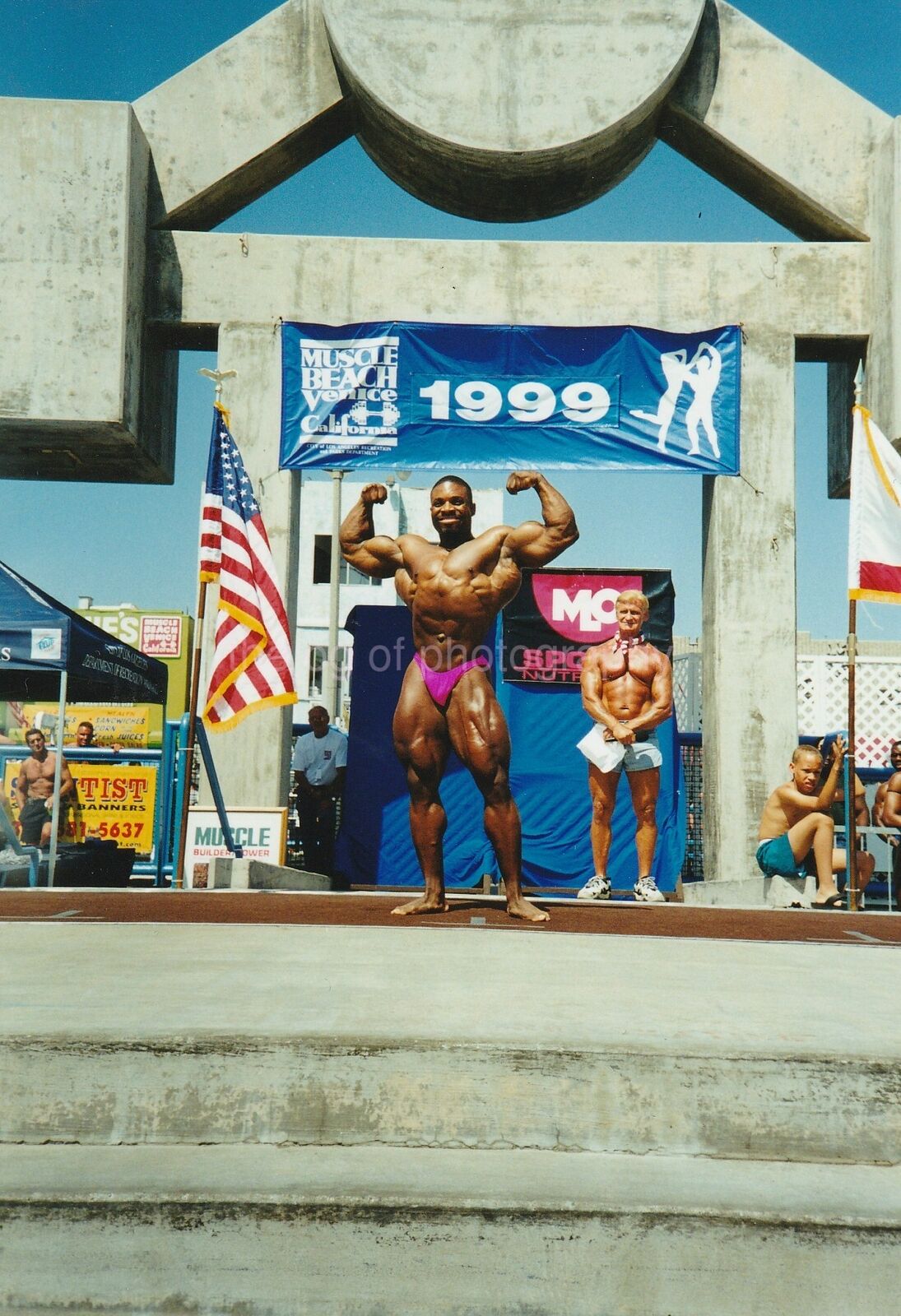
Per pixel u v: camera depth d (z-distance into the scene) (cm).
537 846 1208
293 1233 273
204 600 982
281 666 1002
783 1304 269
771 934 635
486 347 1206
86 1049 321
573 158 1184
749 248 1218
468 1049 321
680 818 1205
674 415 1197
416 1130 319
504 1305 271
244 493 1011
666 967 475
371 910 717
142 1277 272
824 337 1214
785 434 1203
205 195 1223
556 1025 348
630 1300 271
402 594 670
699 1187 289
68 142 1170
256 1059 321
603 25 1171
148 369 1237
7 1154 307
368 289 1220
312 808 1312
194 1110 320
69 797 1252
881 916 780
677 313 1216
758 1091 317
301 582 3812
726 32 1214
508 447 1199
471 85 1173
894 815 1104
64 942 521
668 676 1002
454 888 1219
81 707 1719
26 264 1160
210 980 418
